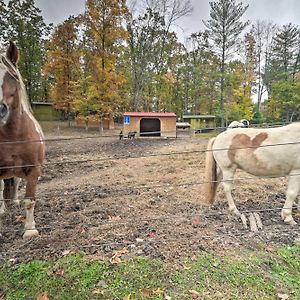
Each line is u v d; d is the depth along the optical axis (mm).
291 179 3859
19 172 3318
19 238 3336
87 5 20125
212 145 4348
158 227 3543
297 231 3572
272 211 4289
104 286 2381
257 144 3957
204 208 4371
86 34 20750
